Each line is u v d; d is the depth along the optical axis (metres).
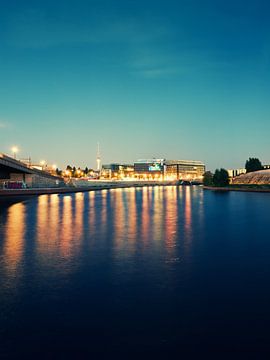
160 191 143.88
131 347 10.05
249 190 123.44
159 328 11.24
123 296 14.18
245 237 28.61
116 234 30.59
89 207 61.53
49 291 14.84
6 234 30.66
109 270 18.20
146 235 29.92
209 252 22.70
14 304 13.33
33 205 65.44
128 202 75.38
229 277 16.86
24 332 10.99
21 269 18.47
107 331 11.03
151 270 18.17
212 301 13.57
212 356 9.56
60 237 28.95
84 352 9.80
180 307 12.97
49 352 9.82
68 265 19.30
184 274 17.41
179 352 9.78
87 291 14.82
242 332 10.95
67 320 11.87
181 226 35.88
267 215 45.91
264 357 9.49
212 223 38.19
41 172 124.19
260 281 16.19
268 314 12.29
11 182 105.38
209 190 144.38
